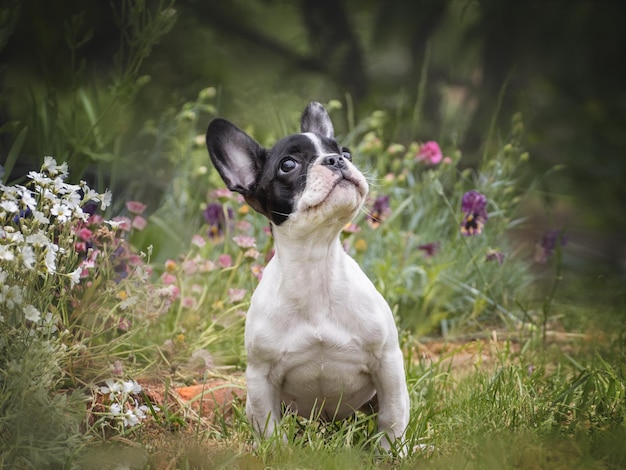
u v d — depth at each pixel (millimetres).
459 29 14016
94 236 6539
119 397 5641
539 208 15234
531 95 14594
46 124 7633
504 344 7910
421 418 5859
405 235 8867
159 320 7281
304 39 16172
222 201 7977
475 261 8609
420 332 8234
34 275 5086
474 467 4758
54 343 5379
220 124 5809
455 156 9367
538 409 5680
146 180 10211
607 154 14141
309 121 6250
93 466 4918
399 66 16359
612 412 5582
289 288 5480
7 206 5062
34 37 13086
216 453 5219
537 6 14180
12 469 4672
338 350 5484
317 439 5305
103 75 13414
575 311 9055
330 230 5406
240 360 7184
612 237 14758
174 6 14344
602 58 14453
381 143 9555
